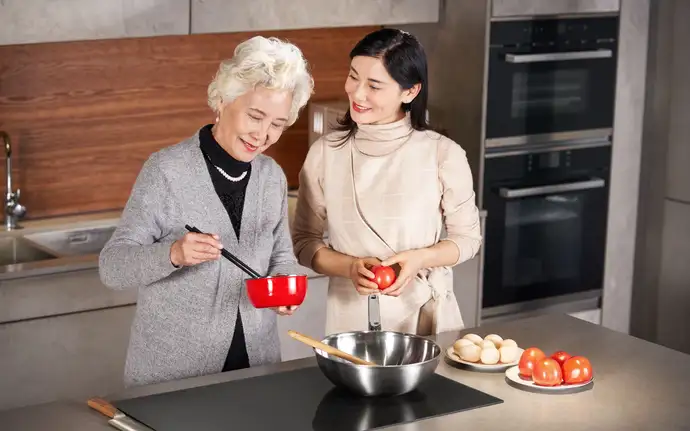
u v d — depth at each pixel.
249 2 3.95
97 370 3.73
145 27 3.77
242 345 2.67
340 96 4.76
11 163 4.08
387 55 2.86
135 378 2.63
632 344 2.78
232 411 2.27
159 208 2.58
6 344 3.53
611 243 4.87
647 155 4.84
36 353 3.59
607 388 2.46
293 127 4.67
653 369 2.59
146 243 2.57
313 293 4.12
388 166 2.98
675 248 4.79
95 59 4.17
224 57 4.45
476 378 2.51
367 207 2.97
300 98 2.57
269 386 2.43
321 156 3.03
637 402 2.37
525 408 2.32
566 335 2.84
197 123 4.45
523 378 2.48
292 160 4.70
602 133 4.71
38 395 3.62
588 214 4.77
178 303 2.59
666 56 4.70
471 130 4.42
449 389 2.42
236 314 2.64
